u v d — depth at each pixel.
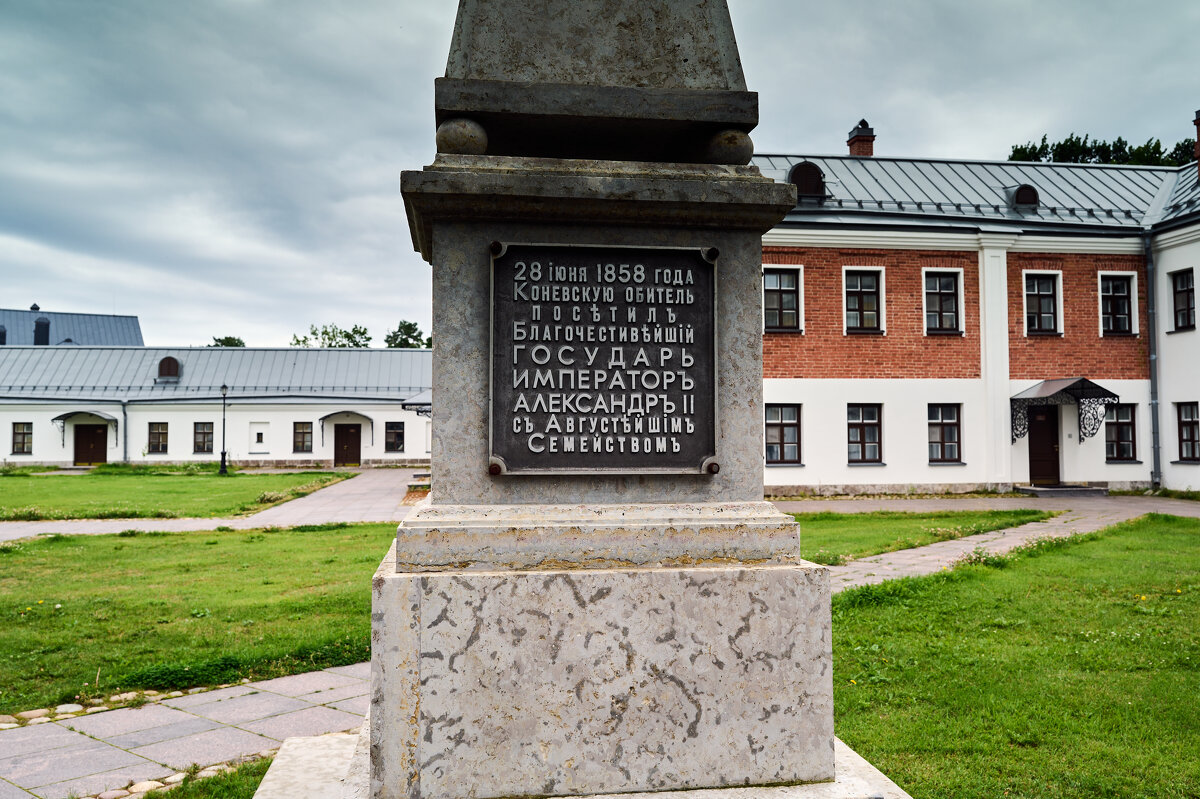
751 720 2.97
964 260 21.72
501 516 3.01
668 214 3.17
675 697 2.94
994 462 21.53
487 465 3.10
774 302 21.17
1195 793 3.77
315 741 3.76
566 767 2.88
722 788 2.95
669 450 3.19
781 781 2.98
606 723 2.90
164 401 40.66
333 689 5.63
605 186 3.07
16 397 40.88
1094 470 22.19
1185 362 21.56
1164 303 22.17
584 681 2.89
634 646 2.92
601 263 3.19
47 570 10.77
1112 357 22.33
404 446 41.66
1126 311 22.61
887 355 21.31
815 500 20.17
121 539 14.29
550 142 3.45
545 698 2.87
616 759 2.90
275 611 7.97
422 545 2.92
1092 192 24.77
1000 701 4.97
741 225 3.24
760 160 24.66
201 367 43.38
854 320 21.44
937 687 5.28
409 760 2.82
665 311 3.22
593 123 3.28
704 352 3.23
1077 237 22.09
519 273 3.15
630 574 2.93
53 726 4.89
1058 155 37.44
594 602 2.90
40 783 4.03
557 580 2.89
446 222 3.12
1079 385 20.67
